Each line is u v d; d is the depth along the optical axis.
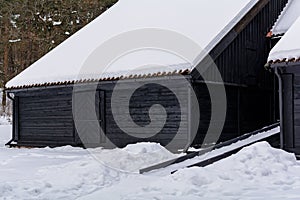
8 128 26.11
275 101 15.52
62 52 17.98
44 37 32.06
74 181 8.85
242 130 14.79
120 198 7.46
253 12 15.14
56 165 10.88
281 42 11.13
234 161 9.19
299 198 7.00
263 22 15.70
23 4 32.03
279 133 12.08
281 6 16.69
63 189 8.25
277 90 15.49
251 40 15.09
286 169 9.15
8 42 32.47
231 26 14.11
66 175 9.36
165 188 8.02
